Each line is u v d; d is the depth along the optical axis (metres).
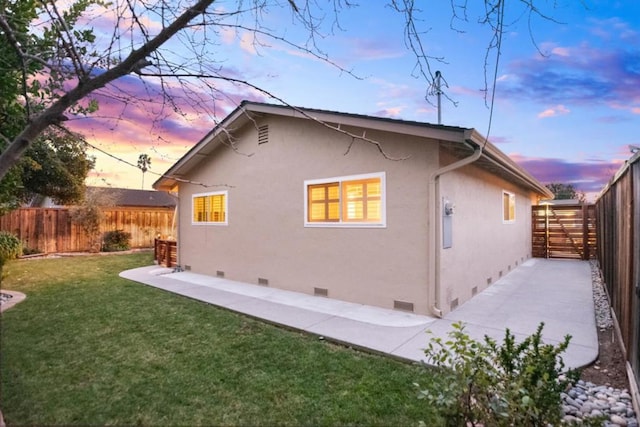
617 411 2.69
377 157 5.68
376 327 4.59
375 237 5.69
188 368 3.40
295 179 6.86
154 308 5.59
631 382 2.96
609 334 4.49
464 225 6.12
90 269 9.49
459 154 5.68
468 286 6.24
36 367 3.40
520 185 10.84
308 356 3.72
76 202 13.16
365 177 5.82
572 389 3.02
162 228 16.09
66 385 3.06
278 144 7.17
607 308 5.64
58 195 12.45
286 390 2.98
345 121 5.60
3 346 3.93
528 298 6.28
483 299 6.22
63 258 11.82
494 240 8.01
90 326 4.64
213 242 8.79
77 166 11.98
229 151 8.34
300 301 6.03
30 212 12.27
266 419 2.57
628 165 3.37
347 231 6.04
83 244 13.59
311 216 6.64
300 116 6.35
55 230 12.87
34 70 2.65
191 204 9.59
